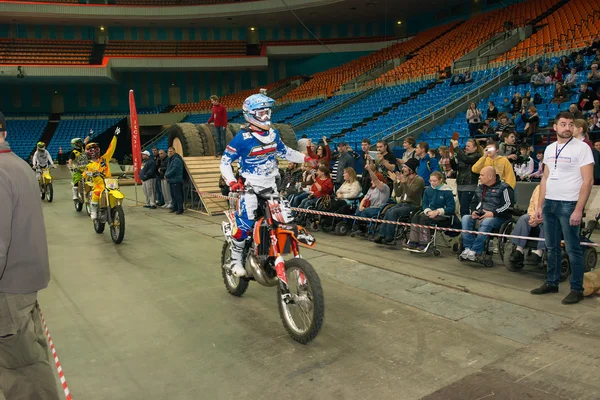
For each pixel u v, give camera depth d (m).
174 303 5.07
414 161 7.39
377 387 3.23
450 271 5.98
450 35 27.91
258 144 4.25
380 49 33.50
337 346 3.90
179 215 11.38
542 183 5.07
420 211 7.29
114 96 35.69
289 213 4.11
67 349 3.99
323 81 31.52
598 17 19.27
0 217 2.46
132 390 3.31
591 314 4.37
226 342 4.06
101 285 5.76
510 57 20.27
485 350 3.72
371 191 8.11
